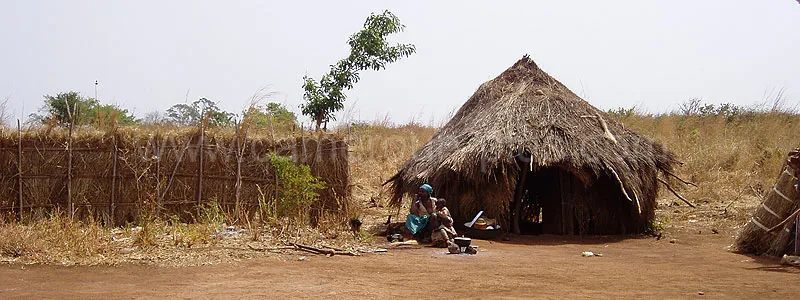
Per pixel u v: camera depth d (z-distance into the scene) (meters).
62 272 8.00
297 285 7.29
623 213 12.65
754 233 9.98
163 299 6.60
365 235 11.16
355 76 18.91
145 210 11.29
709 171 19.36
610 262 9.12
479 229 11.62
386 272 8.16
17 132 11.54
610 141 12.43
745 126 24.38
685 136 22.67
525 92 13.31
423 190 11.09
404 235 11.41
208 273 7.99
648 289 7.12
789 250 9.41
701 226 13.59
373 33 18.73
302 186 11.72
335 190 12.45
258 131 12.71
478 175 11.77
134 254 9.05
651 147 13.13
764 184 17.78
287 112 14.81
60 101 14.88
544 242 11.43
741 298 6.68
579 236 12.28
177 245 9.66
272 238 10.43
